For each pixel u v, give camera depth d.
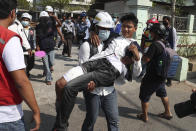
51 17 5.89
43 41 5.59
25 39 5.10
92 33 2.66
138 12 7.52
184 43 10.28
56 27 6.54
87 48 2.58
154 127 3.88
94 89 2.51
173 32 6.19
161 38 3.64
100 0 18.44
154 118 4.21
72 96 2.23
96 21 2.63
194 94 2.55
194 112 2.59
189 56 10.13
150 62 3.60
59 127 2.32
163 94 4.06
